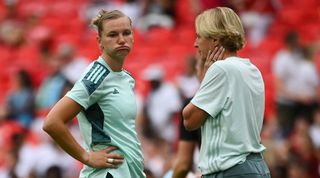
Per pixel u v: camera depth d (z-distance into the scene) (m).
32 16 59.25
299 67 43.91
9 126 46.12
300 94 43.41
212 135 18.61
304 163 35.19
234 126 18.38
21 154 40.78
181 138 22.42
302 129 36.50
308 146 35.84
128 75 19.14
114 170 18.38
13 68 54.41
